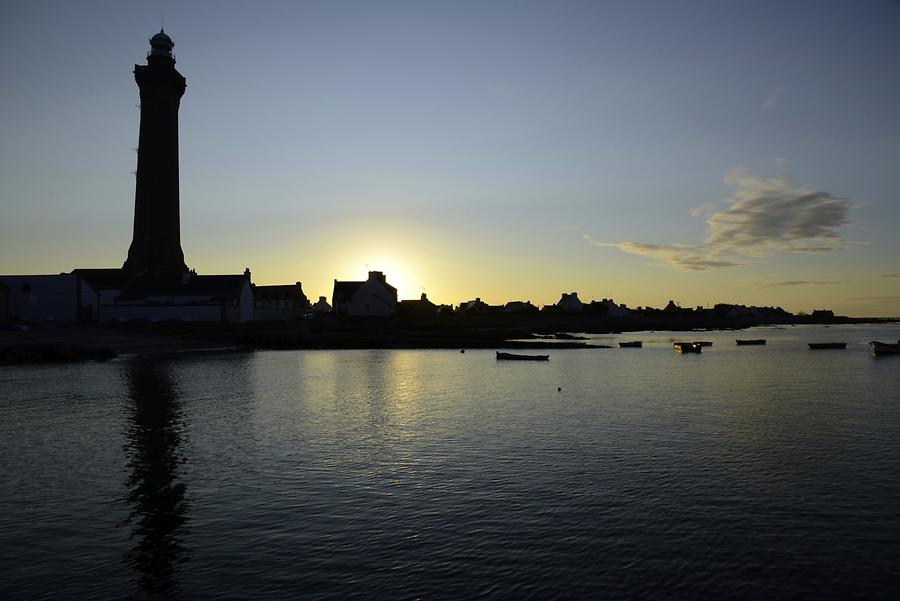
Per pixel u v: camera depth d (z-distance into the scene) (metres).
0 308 107.38
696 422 32.94
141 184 139.00
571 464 24.11
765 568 14.84
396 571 14.66
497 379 54.72
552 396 43.34
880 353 87.81
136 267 136.25
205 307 112.12
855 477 22.33
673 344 110.31
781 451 26.23
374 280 147.12
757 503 19.44
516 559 15.30
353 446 27.27
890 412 36.12
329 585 14.00
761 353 91.69
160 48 142.88
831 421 33.22
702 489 20.84
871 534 16.94
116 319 112.88
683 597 13.44
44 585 14.09
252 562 15.20
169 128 141.75
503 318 171.38
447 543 16.27
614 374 59.56
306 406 38.34
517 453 25.92
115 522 17.91
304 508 19.02
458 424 32.50
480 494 20.30
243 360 73.31
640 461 24.56
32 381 49.94
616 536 16.73
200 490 20.83
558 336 134.12
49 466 23.86
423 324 138.75
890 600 13.38
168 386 47.56
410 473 22.84
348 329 128.50
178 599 13.44
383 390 46.44
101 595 13.62
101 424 32.09
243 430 30.75
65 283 111.62
